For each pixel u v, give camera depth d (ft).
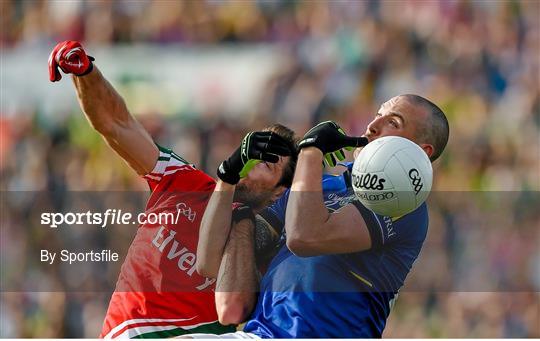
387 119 50.88
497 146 138.00
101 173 141.08
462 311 89.10
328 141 48.70
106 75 152.46
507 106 147.02
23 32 168.86
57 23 167.32
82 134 145.07
